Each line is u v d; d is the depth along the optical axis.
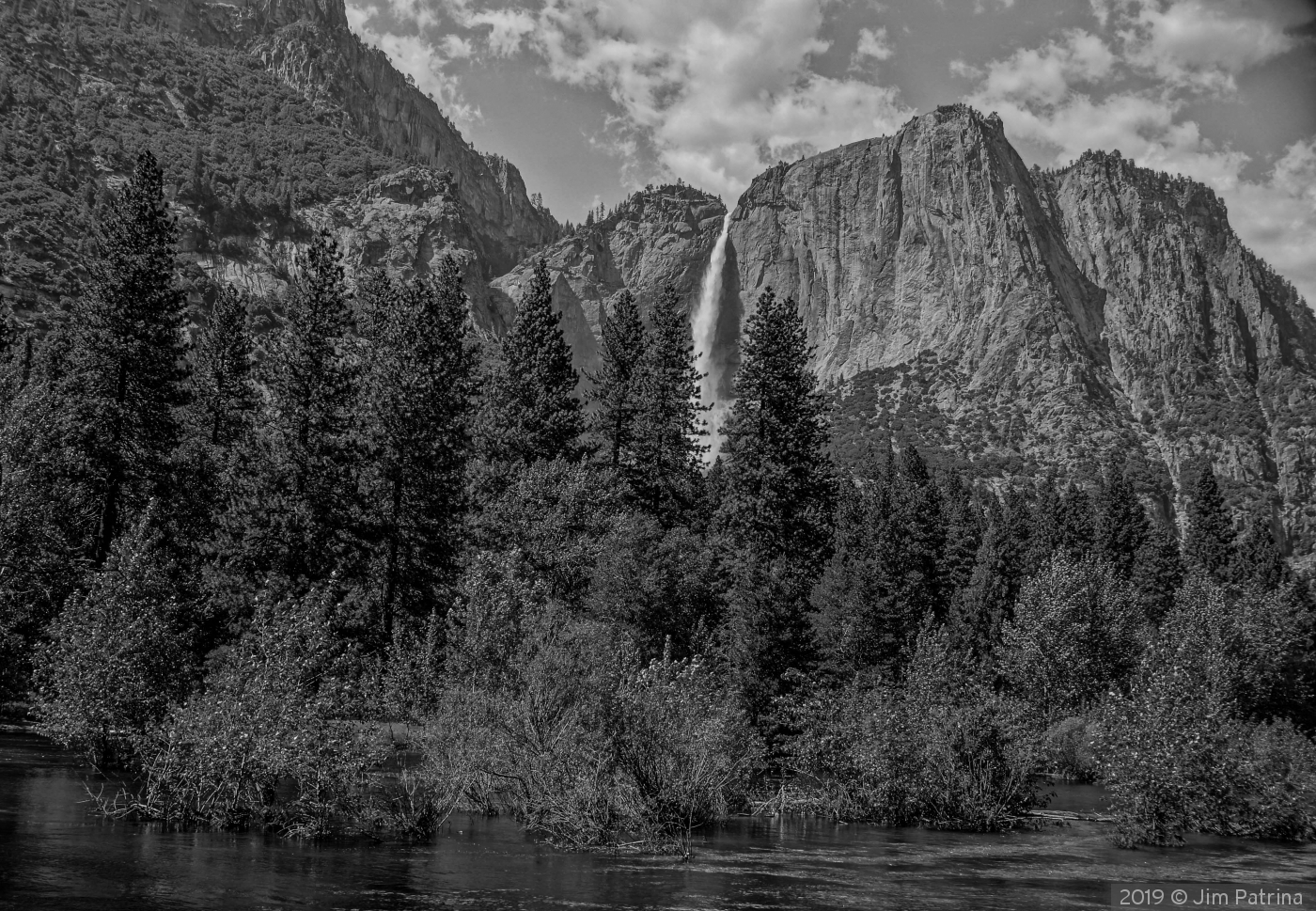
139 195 59.84
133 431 57.88
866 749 29.70
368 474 59.69
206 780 21.47
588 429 71.81
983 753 29.44
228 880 16.28
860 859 22.25
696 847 22.95
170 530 57.44
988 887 19.36
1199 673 32.03
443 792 25.48
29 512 41.81
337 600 54.06
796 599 42.03
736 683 38.66
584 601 48.59
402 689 36.22
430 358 61.47
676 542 49.88
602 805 23.19
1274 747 32.16
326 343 57.53
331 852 19.50
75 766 28.84
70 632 29.50
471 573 39.12
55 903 14.23
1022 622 74.25
